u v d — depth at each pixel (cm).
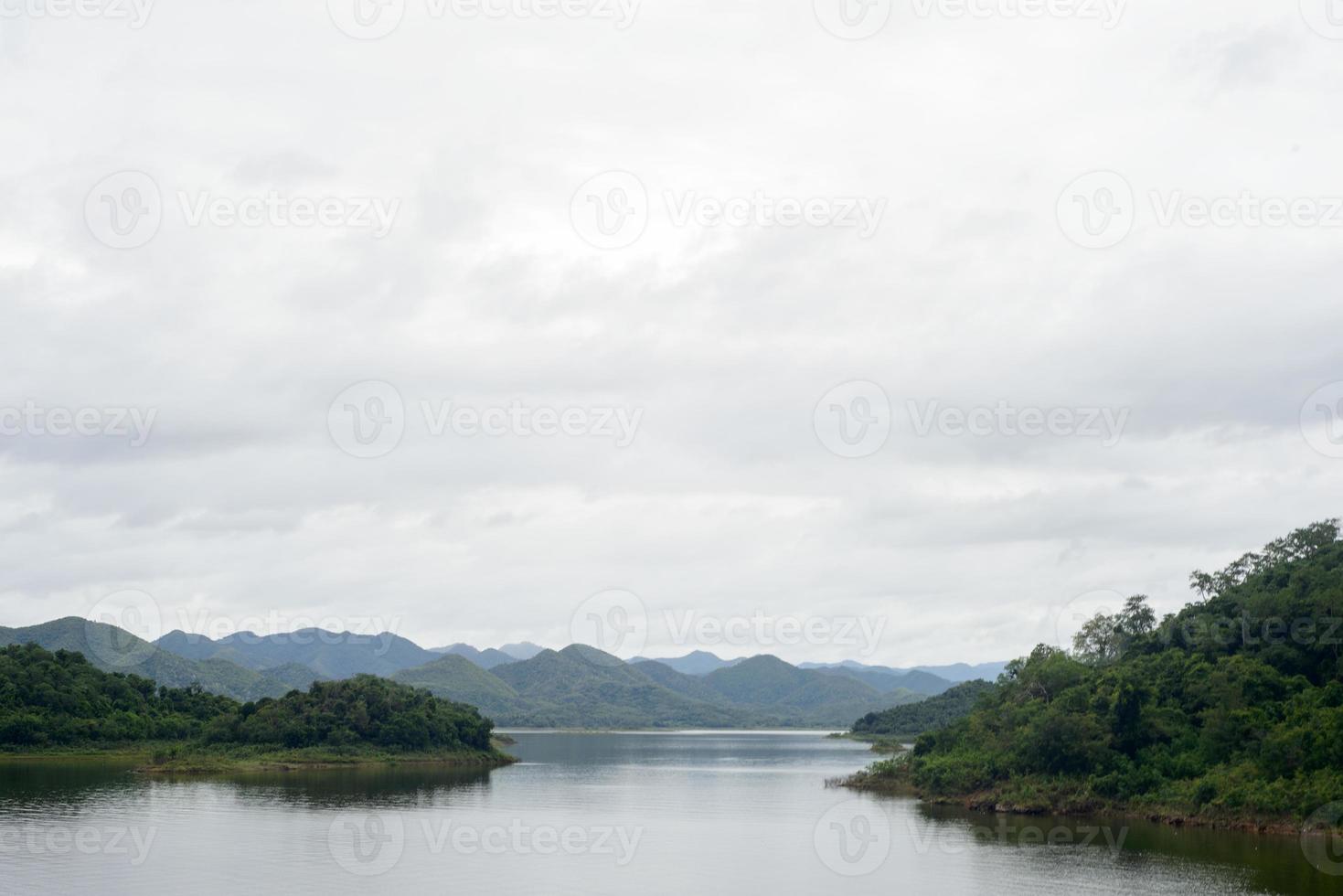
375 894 7000
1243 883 7300
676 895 7050
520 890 7181
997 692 14262
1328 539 13412
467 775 16600
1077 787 10856
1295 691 10650
